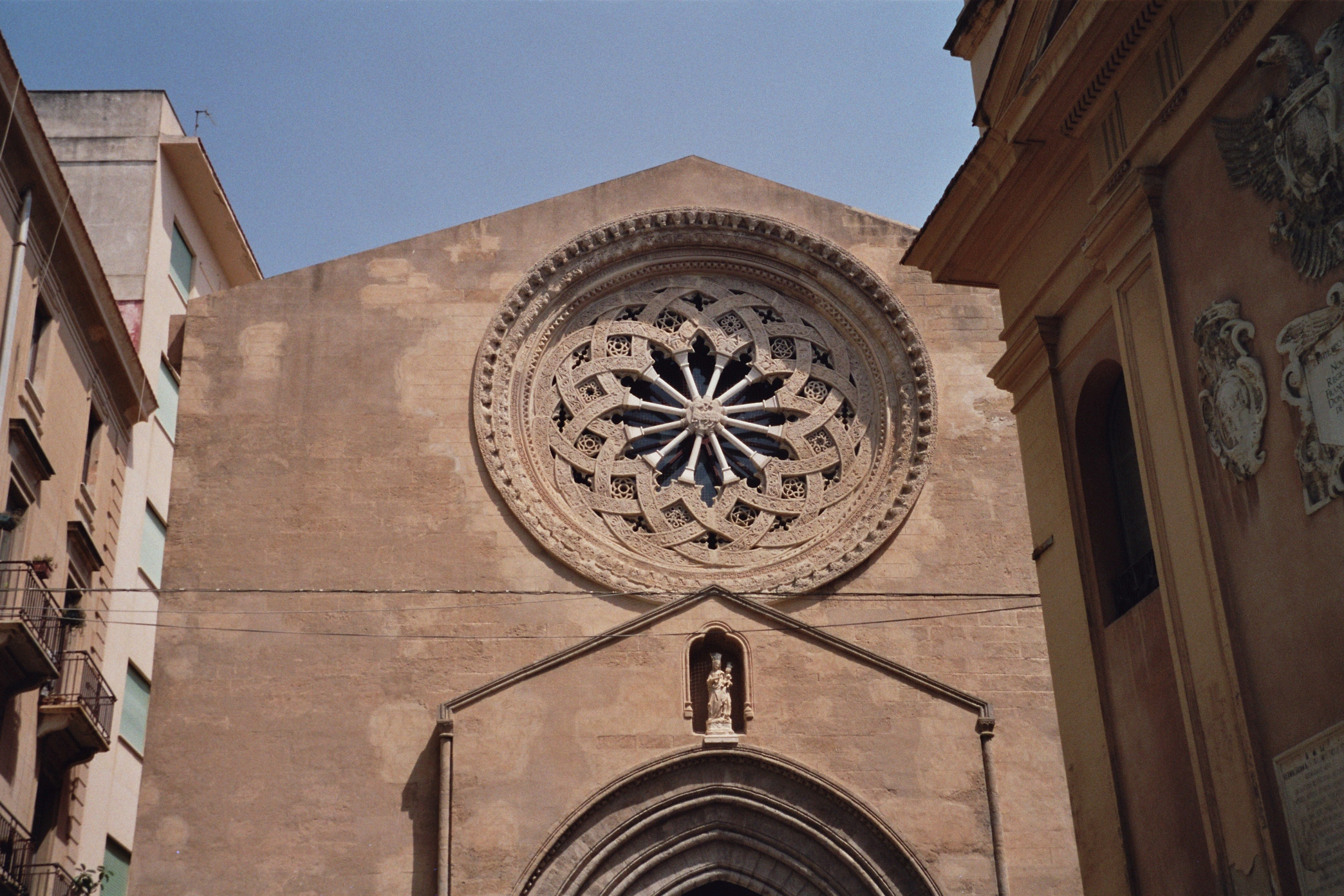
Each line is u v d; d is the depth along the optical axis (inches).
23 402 1022.4
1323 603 564.1
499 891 1018.1
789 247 1280.8
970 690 1132.5
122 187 1519.4
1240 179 626.8
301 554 1149.7
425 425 1196.5
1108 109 734.5
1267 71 616.4
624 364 1245.1
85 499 1168.8
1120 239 709.3
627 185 1289.4
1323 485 567.2
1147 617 710.5
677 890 1041.5
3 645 937.5
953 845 1051.9
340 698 1106.1
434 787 1079.0
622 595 1148.5
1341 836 544.1
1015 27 793.6
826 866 1047.6
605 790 1042.7
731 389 1257.4
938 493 1198.9
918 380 1230.9
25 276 1032.2
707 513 1200.8
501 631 1131.9
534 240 1263.5
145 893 1042.7
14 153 1001.5
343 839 1062.4
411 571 1148.5
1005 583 1171.3
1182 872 663.8
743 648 1110.4
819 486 1216.8
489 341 1215.6
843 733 1085.8
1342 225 562.9
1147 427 680.4
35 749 1029.8
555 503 1190.3
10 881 953.5
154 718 1092.5
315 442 1187.3
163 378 1531.7
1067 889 1061.8
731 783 1063.0
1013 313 844.6
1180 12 677.9
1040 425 812.6
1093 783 737.6
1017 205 826.8
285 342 1219.2
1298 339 582.6
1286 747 577.9
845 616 1154.7
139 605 1411.2
